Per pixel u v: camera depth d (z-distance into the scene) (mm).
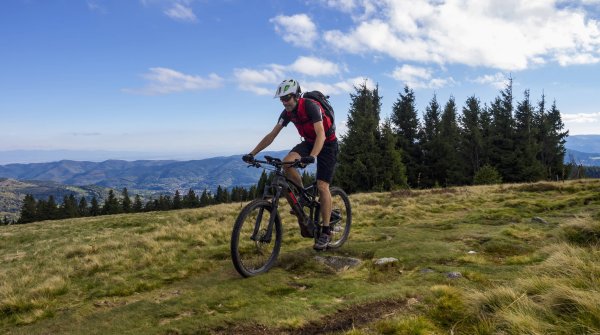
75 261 8109
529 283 3566
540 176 50750
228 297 4574
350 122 54625
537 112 63125
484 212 11281
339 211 6457
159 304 4461
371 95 54469
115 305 4809
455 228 8633
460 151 60688
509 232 7387
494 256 6219
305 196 5816
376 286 4672
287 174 5547
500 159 54844
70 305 4984
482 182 39312
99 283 5863
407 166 53406
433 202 15398
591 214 7430
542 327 2678
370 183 44562
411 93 55344
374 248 6652
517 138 55719
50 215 122750
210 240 9219
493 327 2904
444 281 4562
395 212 12398
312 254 6344
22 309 4930
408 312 3654
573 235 6391
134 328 3900
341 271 5672
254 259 5910
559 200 12570
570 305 2904
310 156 5004
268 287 4883
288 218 12148
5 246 19516
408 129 55250
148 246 8758
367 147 44594
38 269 7879
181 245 8773
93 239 14180
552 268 4211
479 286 4215
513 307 3035
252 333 3559
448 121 62750
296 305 4094
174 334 3629
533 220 8938
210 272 5945
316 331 3516
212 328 3686
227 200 127500
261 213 5441
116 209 126562
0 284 6625
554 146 61812
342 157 46500
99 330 3916
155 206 132000
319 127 5152
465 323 3209
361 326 3453
